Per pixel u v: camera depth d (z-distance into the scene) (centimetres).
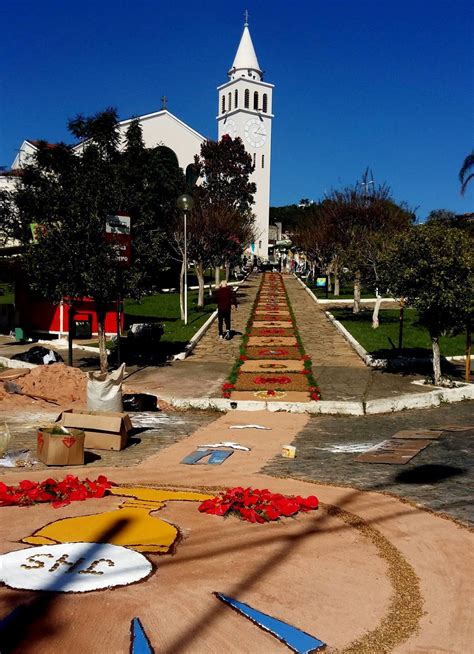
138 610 380
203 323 2428
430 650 350
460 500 633
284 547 494
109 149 1573
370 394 1281
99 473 717
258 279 5172
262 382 1391
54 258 1327
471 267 1248
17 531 512
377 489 671
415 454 832
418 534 534
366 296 3591
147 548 480
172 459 793
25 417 1032
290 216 11506
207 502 584
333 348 1938
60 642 342
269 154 8619
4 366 1608
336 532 534
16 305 2320
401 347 1772
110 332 2250
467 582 441
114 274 1325
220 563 457
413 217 3025
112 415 853
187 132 5881
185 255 2409
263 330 2281
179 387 1348
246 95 8550
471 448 877
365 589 424
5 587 406
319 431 995
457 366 1667
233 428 1000
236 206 5516
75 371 1270
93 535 505
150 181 1625
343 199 3022
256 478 709
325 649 346
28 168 1491
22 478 689
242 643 348
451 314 1300
